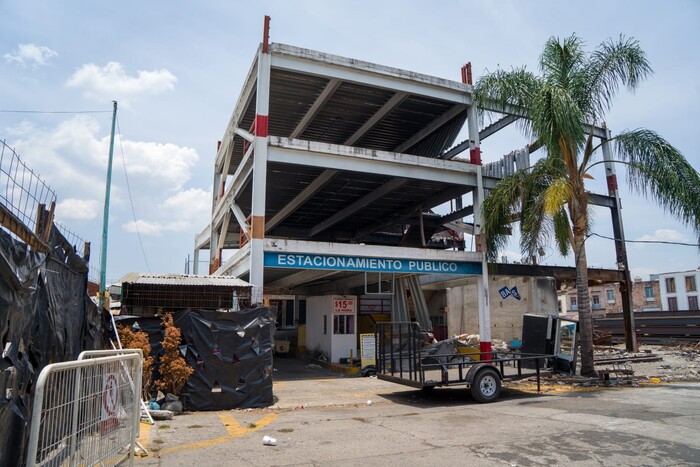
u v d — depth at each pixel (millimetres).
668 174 13344
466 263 17969
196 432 8102
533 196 15906
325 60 16172
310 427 8531
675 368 16656
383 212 25156
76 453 4273
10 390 4309
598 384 13266
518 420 8766
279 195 23375
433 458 6363
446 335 26078
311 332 21562
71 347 7273
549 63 15305
